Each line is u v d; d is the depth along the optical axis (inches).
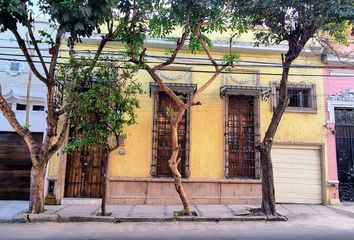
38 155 378.3
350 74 525.7
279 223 367.9
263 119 502.6
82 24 302.2
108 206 448.1
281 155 505.4
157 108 494.0
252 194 485.1
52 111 373.1
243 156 499.8
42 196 383.9
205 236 298.4
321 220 386.3
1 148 481.4
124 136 391.2
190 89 491.2
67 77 389.7
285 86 409.7
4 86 479.8
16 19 322.3
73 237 290.8
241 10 375.6
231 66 407.8
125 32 365.4
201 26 368.5
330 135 510.6
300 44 396.5
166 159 491.5
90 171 480.4
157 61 501.0
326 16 354.0
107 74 377.4
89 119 374.3
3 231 313.6
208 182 482.0
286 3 362.6
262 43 452.4
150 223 363.3
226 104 499.2
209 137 491.8
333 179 499.8
